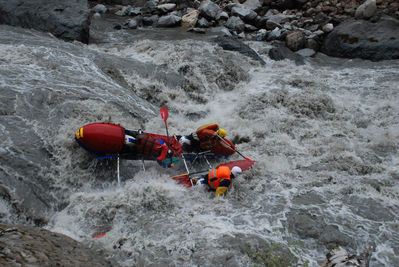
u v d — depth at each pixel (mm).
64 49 7785
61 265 2818
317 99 8078
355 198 5090
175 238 4258
